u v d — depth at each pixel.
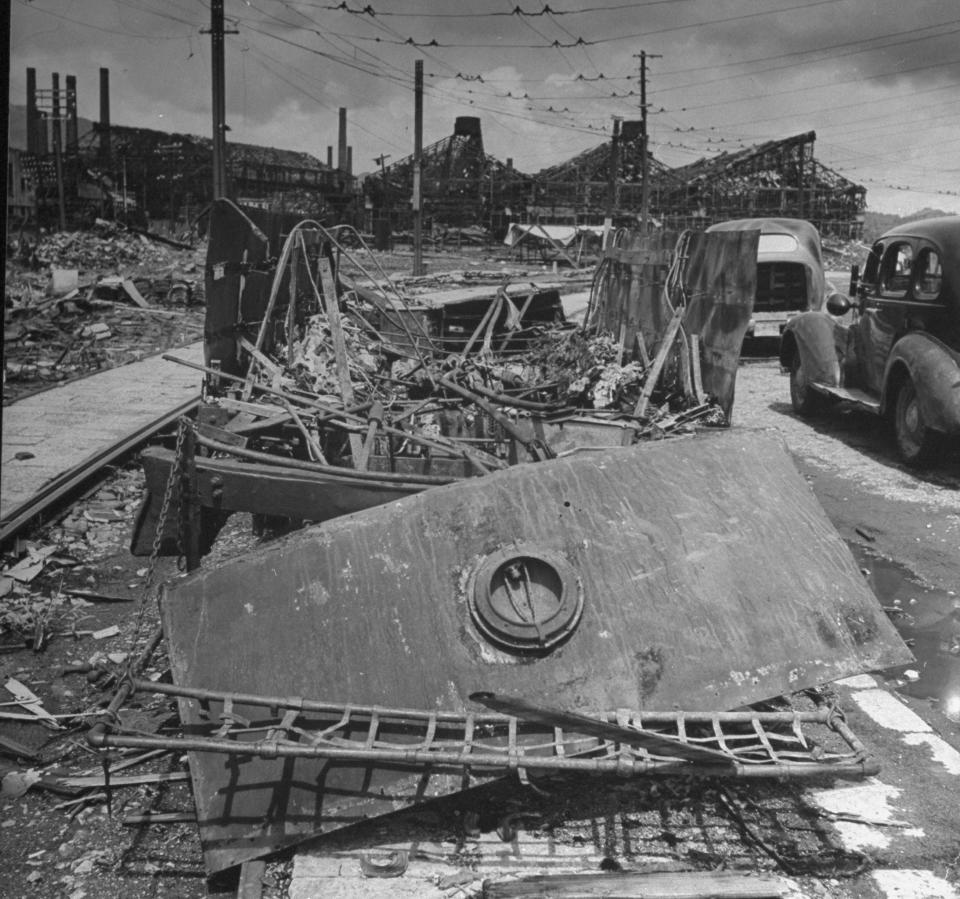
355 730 3.42
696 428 6.73
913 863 3.34
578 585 3.71
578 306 18.95
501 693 3.52
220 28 21.03
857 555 6.68
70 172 47.78
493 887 3.08
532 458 5.79
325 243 8.72
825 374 10.51
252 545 7.03
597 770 3.12
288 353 6.88
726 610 3.79
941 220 8.80
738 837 3.48
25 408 11.65
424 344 10.09
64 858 3.47
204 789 3.33
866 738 4.23
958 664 5.06
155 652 5.27
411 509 3.89
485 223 75.00
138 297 22.31
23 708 4.64
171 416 11.04
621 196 79.88
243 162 61.03
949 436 8.30
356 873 3.22
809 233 17.14
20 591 6.13
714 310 7.28
